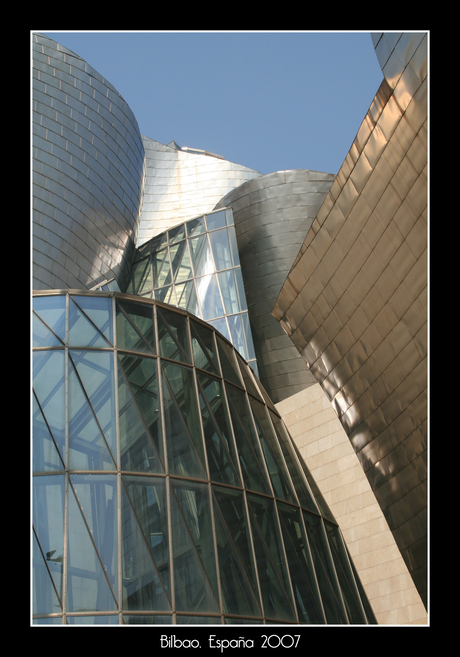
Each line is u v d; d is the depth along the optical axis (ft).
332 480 83.97
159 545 43.57
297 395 93.09
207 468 48.88
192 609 41.96
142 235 154.61
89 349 50.39
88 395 48.16
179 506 45.73
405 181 52.80
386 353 60.44
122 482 45.01
